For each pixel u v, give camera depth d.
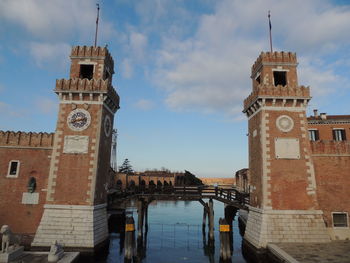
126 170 111.19
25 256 20.62
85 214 24.39
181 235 34.84
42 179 27.27
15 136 28.12
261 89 26.67
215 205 80.00
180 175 94.69
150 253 26.61
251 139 30.16
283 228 23.86
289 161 25.66
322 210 26.16
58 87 26.98
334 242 23.84
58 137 26.34
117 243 30.80
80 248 23.12
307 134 26.39
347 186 26.73
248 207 28.34
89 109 27.05
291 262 18.28
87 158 25.81
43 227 23.94
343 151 27.45
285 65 28.70
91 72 32.19
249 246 25.88
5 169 27.38
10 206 26.55
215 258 25.08
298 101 26.89
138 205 31.22
